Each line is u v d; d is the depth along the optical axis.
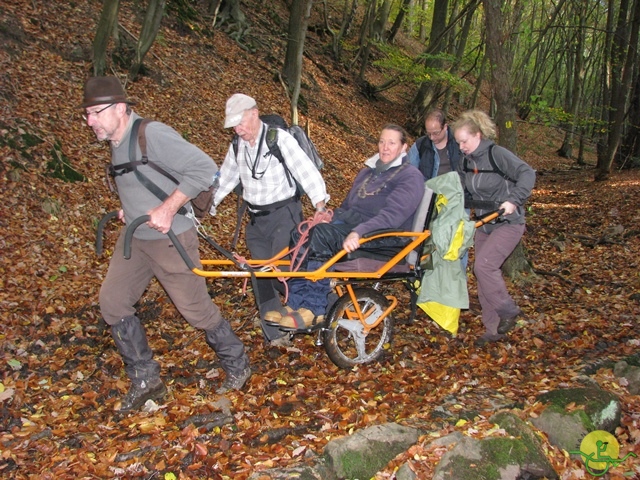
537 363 4.64
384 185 4.26
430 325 5.38
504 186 4.61
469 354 4.78
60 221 6.68
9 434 3.41
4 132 7.21
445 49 19.62
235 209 8.62
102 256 6.42
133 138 3.30
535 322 5.45
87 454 3.23
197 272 3.48
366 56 20.42
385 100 21.14
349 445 3.13
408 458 3.13
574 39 24.38
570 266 7.80
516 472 3.00
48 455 3.25
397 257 4.20
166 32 13.23
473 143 4.59
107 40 9.90
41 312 5.00
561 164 25.27
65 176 7.37
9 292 5.22
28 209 6.56
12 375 4.11
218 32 15.23
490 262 4.69
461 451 3.02
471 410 3.73
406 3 26.12
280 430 3.51
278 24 19.02
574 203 13.62
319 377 4.28
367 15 20.92
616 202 12.78
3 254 5.76
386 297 4.69
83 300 5.36
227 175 4.44
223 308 5.56
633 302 6.12
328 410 3.77
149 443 3.36
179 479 3.04
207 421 3.60
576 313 5.78
